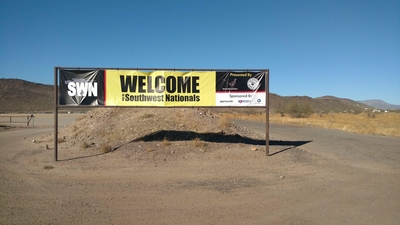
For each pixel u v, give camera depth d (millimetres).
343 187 8062
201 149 12789
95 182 8344
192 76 12562
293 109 63375
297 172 9750
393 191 7715
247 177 9062
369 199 7062
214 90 12625
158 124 16297
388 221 5730
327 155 12812
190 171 9711
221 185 8188
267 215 6020
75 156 11781
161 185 8117
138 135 14750
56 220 5656
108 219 5738
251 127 30312
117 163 10680
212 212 6160
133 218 5805
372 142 17844
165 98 12438
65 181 8445
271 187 8031
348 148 15023
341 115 73938
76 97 11977
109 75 12188
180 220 5727
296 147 14750
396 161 11688
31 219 5691
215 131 16281
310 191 7691
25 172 9461
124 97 12273
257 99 12664
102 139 14648
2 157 11883
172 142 13727
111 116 18328
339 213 6145
